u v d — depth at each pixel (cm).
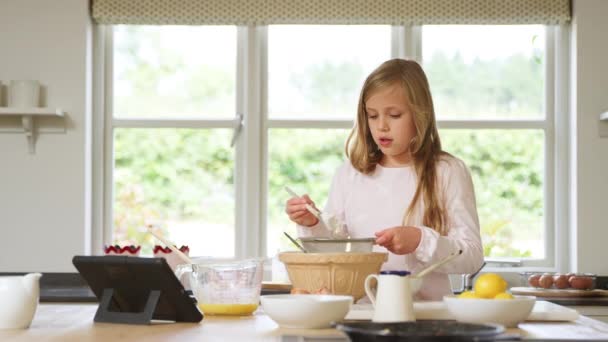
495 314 182
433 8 461
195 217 480
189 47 483
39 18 459
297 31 482
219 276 215
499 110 482
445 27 482
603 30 461
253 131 475
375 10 461
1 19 458
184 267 236
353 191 271
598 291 393
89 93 468
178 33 483
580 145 461
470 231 249
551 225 479
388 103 256
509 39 483
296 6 462
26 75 458
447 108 482
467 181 259
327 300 185
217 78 482
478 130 482
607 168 459
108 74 480
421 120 258
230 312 215
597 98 461
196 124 480
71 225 458
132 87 483
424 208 256
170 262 351
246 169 476
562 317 197
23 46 458
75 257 200
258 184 475
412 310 184
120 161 481
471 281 409
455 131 482
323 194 480
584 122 462
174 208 480
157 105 484
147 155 482
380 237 223
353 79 482
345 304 187
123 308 205
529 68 482
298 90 482
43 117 458
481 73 482
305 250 230
